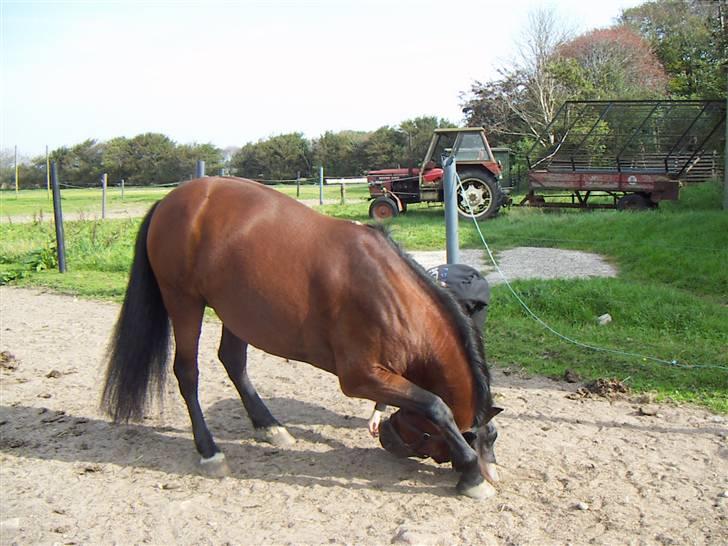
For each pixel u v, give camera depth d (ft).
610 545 10.81
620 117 60.49
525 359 20.54
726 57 69.97
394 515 11.87
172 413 17.24
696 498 12.34
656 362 19.83
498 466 13.73
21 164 164.14
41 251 41.98
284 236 12.84
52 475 13.78
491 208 53.67
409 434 12.87
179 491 13.08
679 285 28.48
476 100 115.03
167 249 13.88
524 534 11.16
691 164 58.54
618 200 54.08
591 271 31.78
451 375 12.35
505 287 27.09
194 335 14.32
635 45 115.55
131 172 158.81
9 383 19.69
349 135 162.50
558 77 104.47
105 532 11.54
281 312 12.73
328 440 15.39
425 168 58.95
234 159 164.04
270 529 11.52
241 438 15.61
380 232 12.84
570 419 16.19
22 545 11.12
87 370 20.97
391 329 12.00
